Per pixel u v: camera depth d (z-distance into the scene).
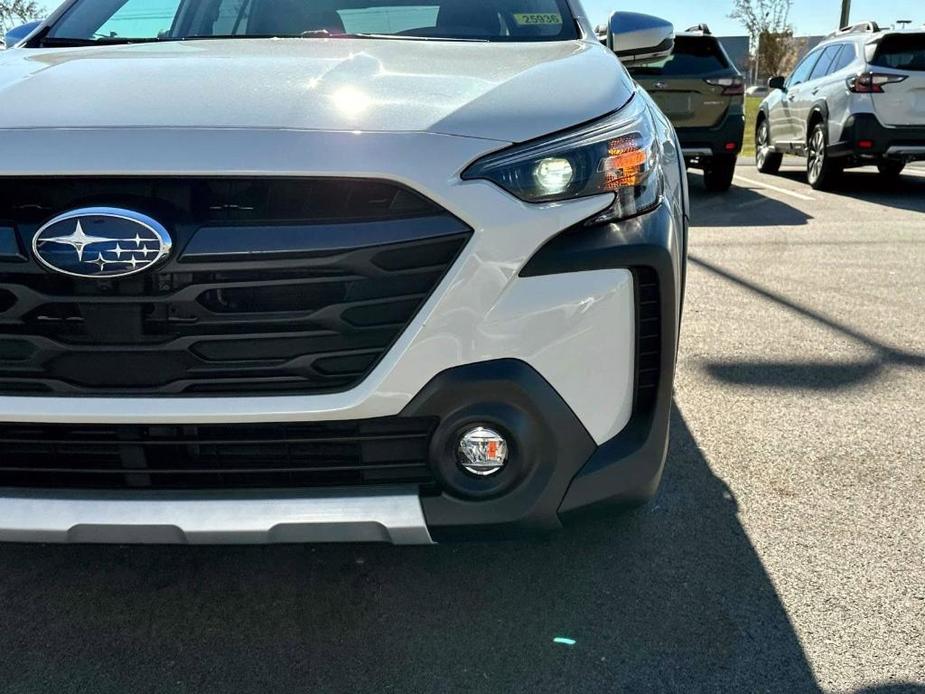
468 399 1.74
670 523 2.53
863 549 2.38
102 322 1.71
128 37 3.02
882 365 3.86
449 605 2.17
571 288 1.76
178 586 2.27
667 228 1.90
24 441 1.80
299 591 2.24
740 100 9.48
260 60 2.19
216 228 1.67
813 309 4.79
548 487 1.82
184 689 1.89
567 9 3.03
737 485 2.76
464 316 1.71
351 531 1.80
